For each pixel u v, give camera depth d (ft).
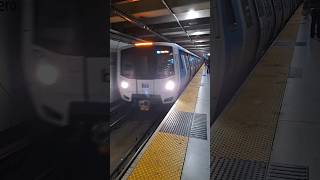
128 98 37.60
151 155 19.10
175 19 40.37
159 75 36.09
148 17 38.24
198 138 22.98
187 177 16.33
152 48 36.45
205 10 34.96
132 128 33.30
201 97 41.29
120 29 44.11
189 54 57.98
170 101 36.55
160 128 25.49
